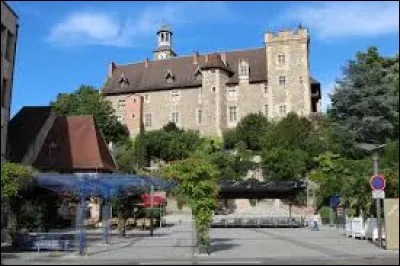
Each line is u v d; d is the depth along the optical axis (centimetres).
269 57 9100
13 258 1959
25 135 5047
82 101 9206
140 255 2045
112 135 9150
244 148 7988
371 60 6134
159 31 13062
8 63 3588
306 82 8850
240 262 1722
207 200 2141
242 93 9175
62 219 4028
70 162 5228
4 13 3450
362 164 4894
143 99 9825
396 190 2664
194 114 9350
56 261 1830
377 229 2605
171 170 2236
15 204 2823
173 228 4397
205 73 9269
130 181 2775
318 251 2189
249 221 4866
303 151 7238
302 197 6419
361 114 5897
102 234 3422
